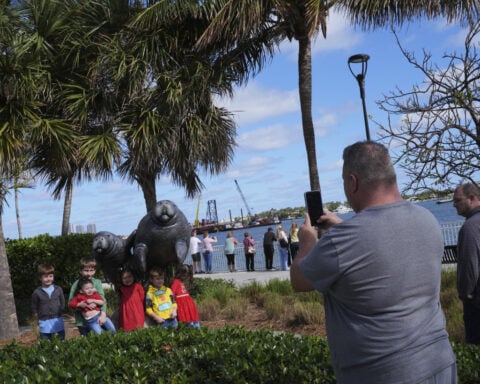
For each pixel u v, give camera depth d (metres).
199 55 13.98
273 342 4.68
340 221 2.65
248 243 22.53
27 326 12.05
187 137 13.88
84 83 13.51
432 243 2.39
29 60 11.14
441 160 8.48
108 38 13.77
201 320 11.23
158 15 13.41
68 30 13.42
